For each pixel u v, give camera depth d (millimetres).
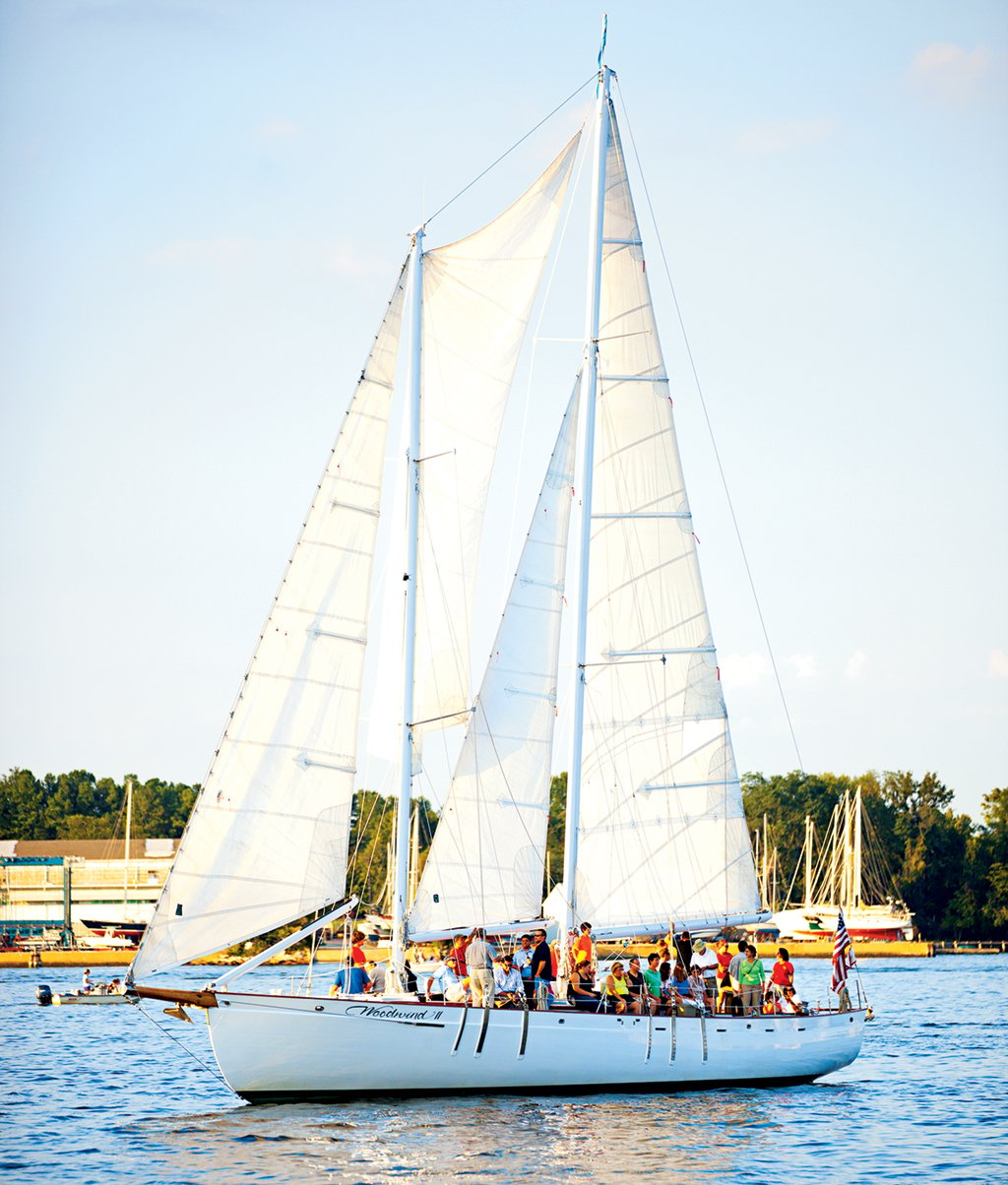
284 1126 66312
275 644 71500
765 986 80188
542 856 78188
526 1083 71562
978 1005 150250
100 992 158000
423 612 75625
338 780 71625
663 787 82938
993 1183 58531
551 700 78938
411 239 76375
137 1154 62781
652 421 84438
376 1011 68812
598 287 82688
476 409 77562
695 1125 68188
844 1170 60625
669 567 84312
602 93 83938
